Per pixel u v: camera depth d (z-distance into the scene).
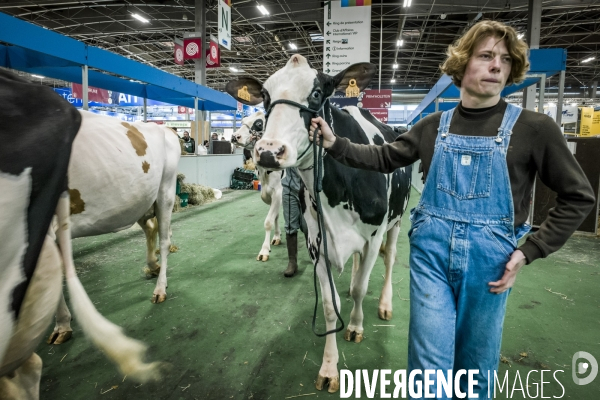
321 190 1.73
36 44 4.79
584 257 4.16
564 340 2.41
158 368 2.14
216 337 2.47
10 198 0.76
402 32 13.88
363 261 2.12
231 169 10.59
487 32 1.10
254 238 5.00
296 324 2.64
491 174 1.10
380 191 1.92
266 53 17.05
